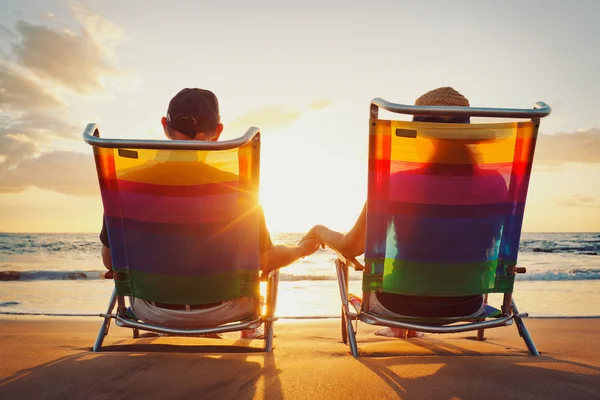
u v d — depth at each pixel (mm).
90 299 7352
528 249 24203
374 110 2162
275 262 2531
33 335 3531
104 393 1586
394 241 2240
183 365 1970
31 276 10922
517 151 2162
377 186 2199
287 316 5531
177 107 2281
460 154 2148
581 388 1643
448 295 2250
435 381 1719
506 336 3613
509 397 1536
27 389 1625
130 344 2598
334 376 1792
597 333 3814
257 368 1938
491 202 2209
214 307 2291
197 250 2215
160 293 2264
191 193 2168
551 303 6762
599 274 11383
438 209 2201
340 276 2641
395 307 2301
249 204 2197
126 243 2240
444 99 2359
